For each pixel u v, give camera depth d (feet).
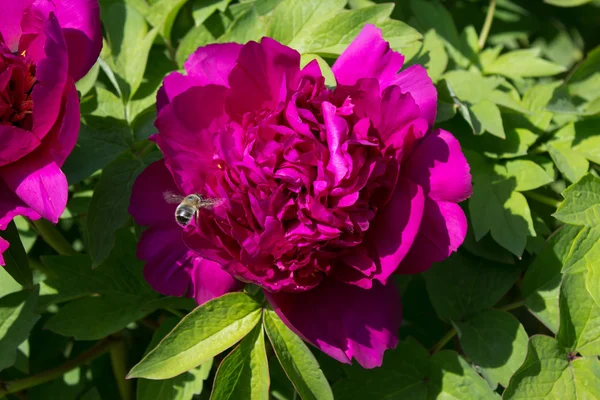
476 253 2.31
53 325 2.21
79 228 2.56
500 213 2.31
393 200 1.94
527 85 2.67
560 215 2.14
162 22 2.46
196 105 1.94
